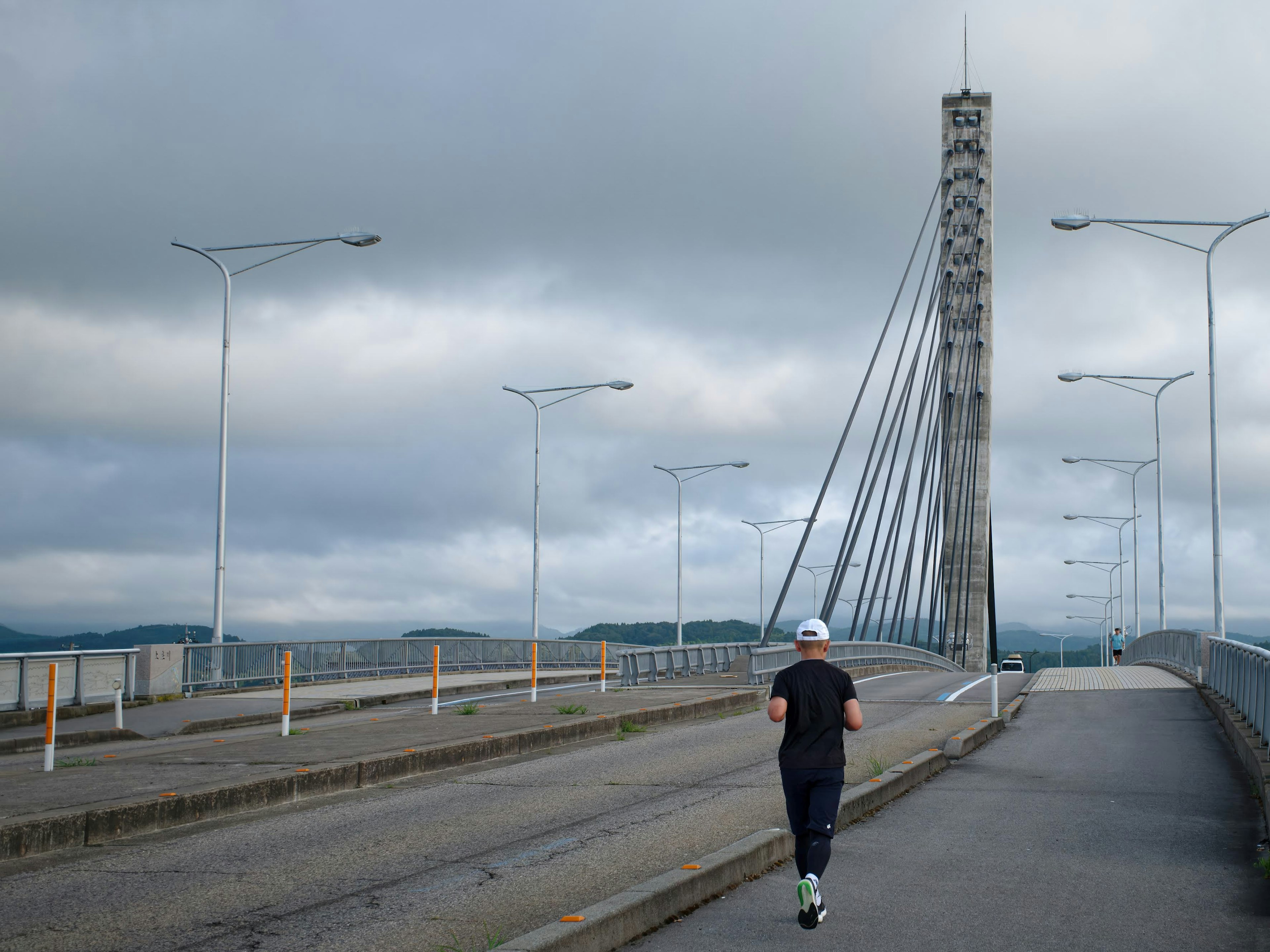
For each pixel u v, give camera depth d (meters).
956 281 76.56
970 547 72.12
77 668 19.62
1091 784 11.25
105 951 5.70
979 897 6.85
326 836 8.57
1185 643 28.17
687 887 6.55
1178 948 5.83
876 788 9.84
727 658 34.28
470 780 11.44
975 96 79.25
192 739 16.70
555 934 5.44
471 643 33.66
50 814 8.14
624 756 13.31
